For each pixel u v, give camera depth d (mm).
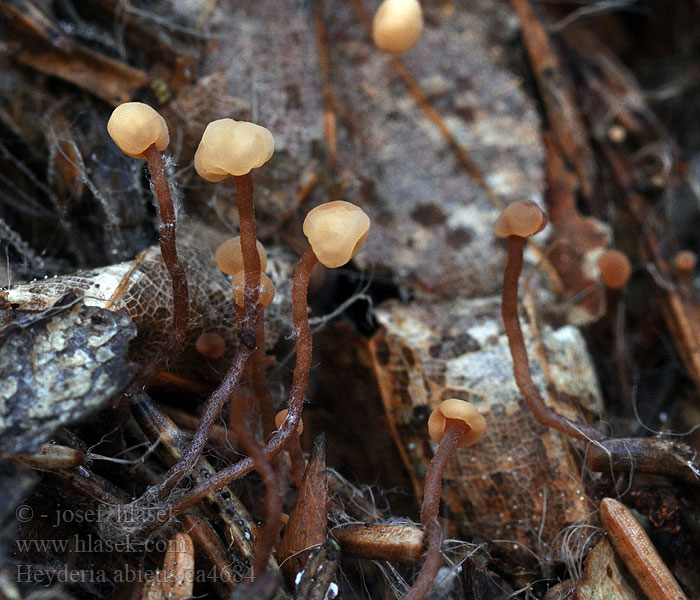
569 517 71
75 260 76
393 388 75
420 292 78
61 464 65
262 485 71
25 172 76
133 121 65
